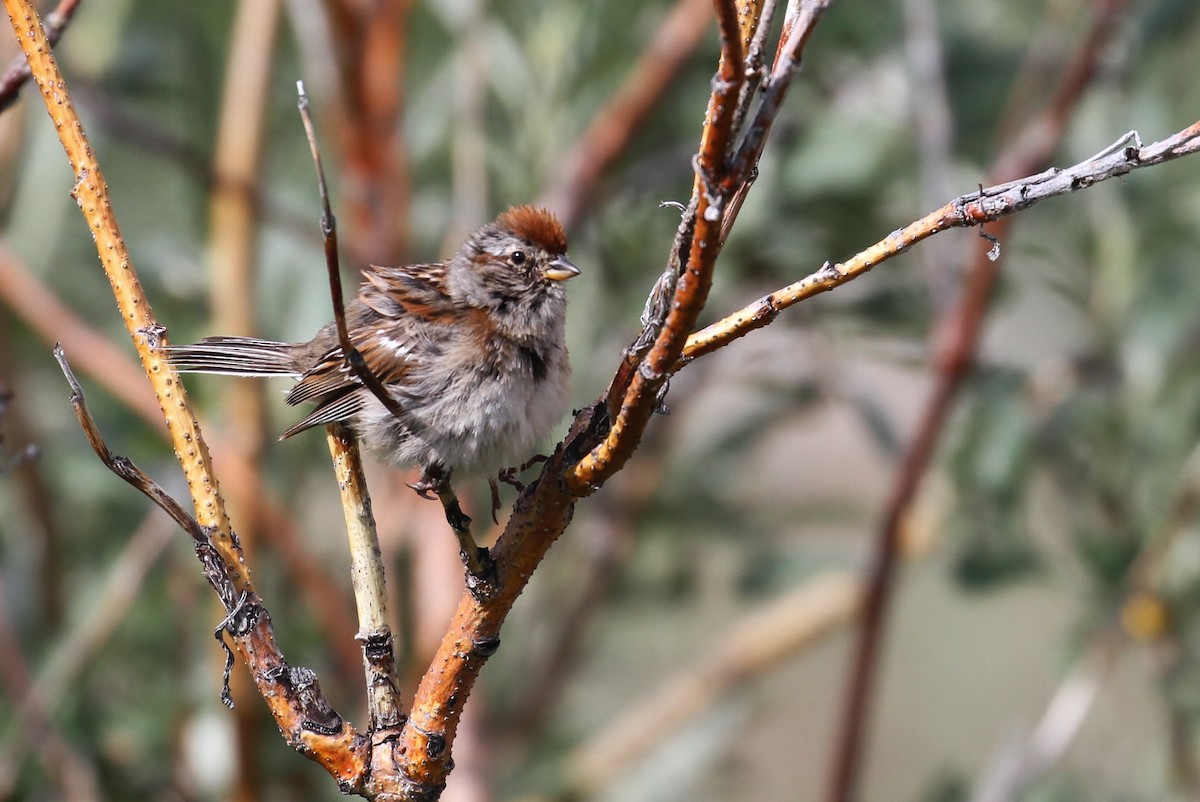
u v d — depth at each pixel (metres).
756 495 13.24
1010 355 12.14
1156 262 11.28
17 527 12.14
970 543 11.35
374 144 11.05
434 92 12.23
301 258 11.49
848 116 11.55
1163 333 11.11
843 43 12.02
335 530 12.32
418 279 8.53
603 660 13.25
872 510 12.94
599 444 5.38
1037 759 10.48
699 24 11.01
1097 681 10.69
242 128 10.91
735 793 13.85
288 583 11.62
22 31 5.40
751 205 11.50
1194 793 11.20
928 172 10.88
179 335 11.54
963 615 16.39
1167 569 10.76
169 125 13.02
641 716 12.38
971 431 11.28
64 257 12.44
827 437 14.88
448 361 8.10
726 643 12.20
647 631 13.32
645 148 12.62
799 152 11.54
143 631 11.34
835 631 12.18
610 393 5.27
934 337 11.41
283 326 11.52
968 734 15.77
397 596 11.48
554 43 11.33
